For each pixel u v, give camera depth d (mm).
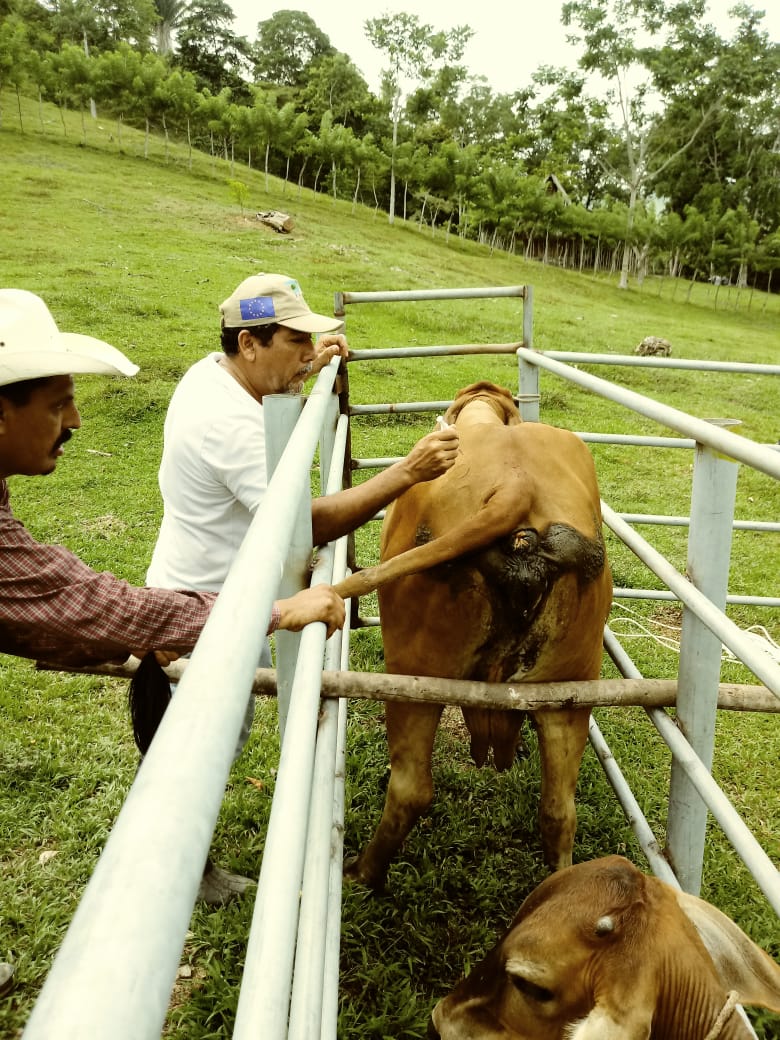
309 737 1211
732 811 1798
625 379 14344
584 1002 1352
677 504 7688
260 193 37312
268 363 2479
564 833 2250
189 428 2338
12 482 7164
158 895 460
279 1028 735
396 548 2273
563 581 2010
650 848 2285
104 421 8906
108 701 4074
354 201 39719
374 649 4668
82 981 403
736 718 4234
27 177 28906
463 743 3855
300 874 939
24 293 1557
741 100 44344
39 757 3562
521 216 42219
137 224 24453
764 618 5453
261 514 1072
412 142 44219
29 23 59562
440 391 11148
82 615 1491
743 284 48125
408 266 26250
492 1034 1472
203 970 2629
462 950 2684
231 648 708
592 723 3016
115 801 3318
